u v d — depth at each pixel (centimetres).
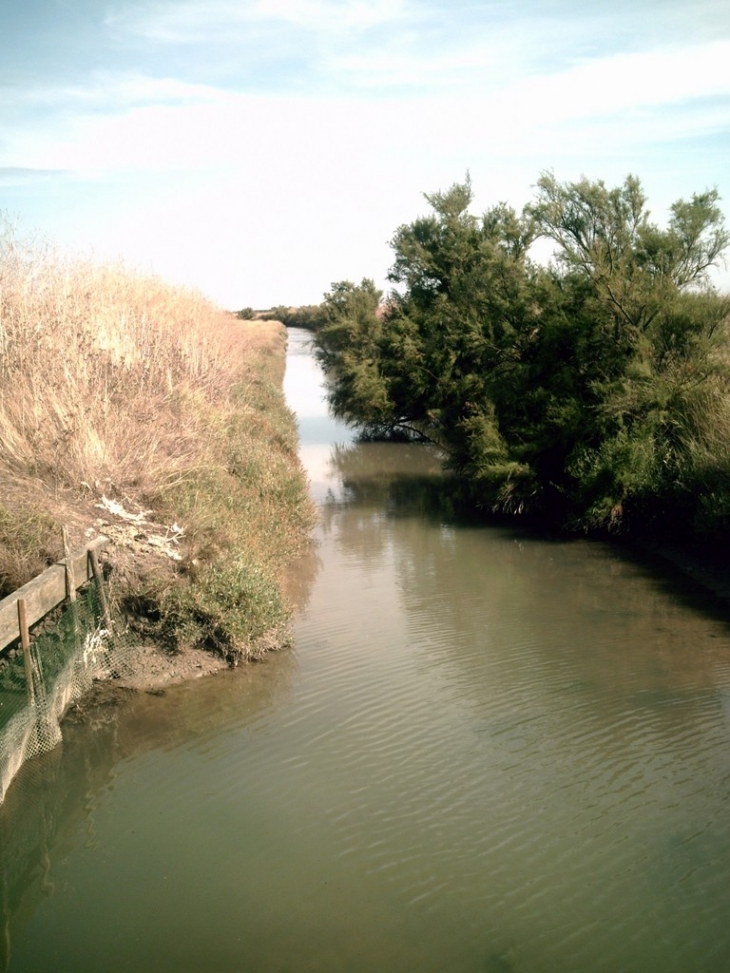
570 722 829
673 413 1499
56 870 614
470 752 773
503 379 1784
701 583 1250
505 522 1691
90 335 1516
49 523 929
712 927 551
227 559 1028
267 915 568
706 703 859
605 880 598
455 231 2606
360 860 622
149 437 1277
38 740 744
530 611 1155
